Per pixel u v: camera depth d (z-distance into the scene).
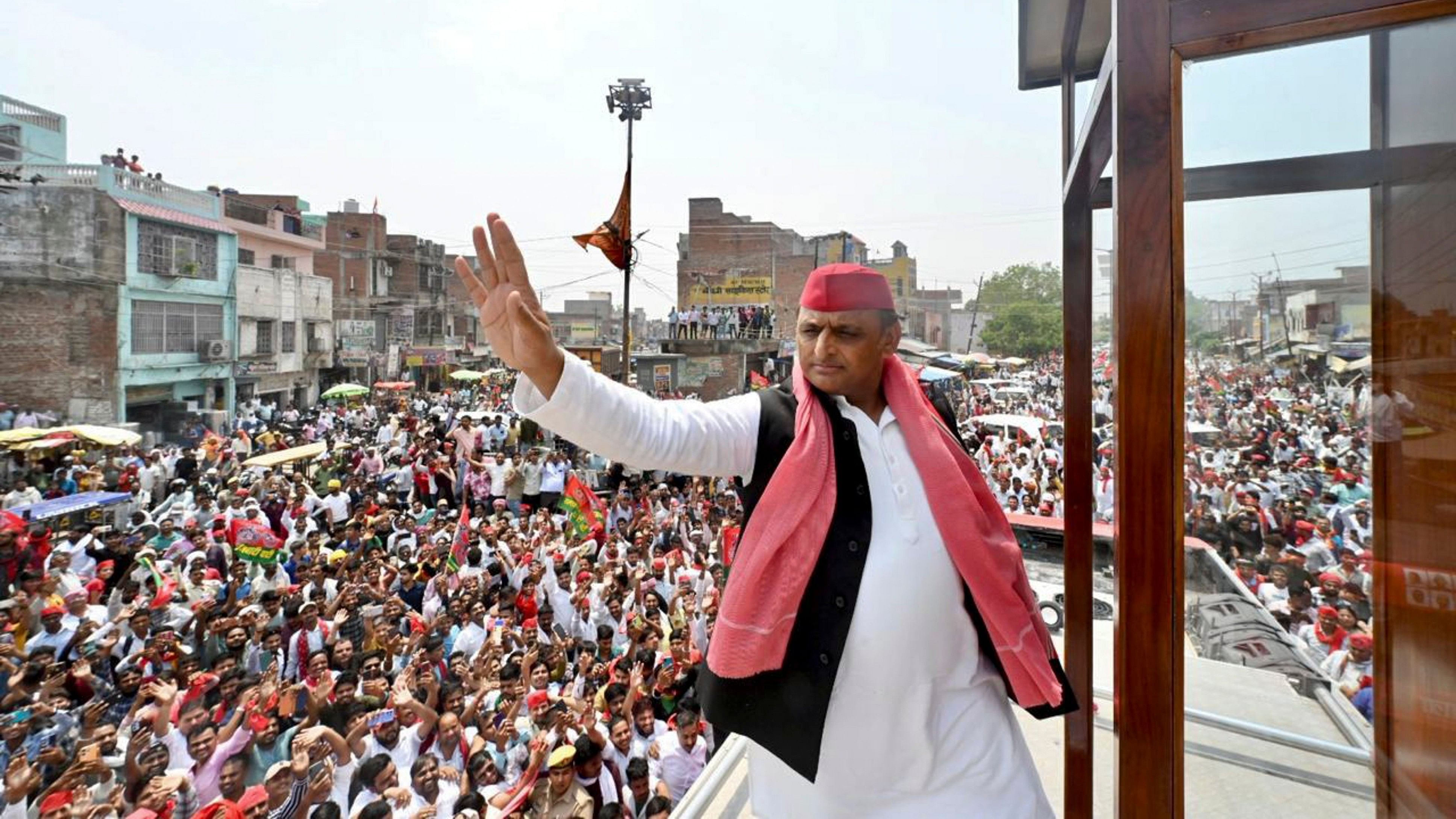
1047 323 45.56
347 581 9.62
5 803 5.23
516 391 1.53
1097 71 2.54
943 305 51.56
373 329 45.09
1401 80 1.43
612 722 6.61
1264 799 1.73
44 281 24.48
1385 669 1.71
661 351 36.91
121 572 10.72
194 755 5.70
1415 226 1.53
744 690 1.58
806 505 1.55
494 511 15.59
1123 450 1.48
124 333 25.75
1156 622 1.46
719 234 41.94
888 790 1.62
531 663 7.38
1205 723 1.67
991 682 1.74
